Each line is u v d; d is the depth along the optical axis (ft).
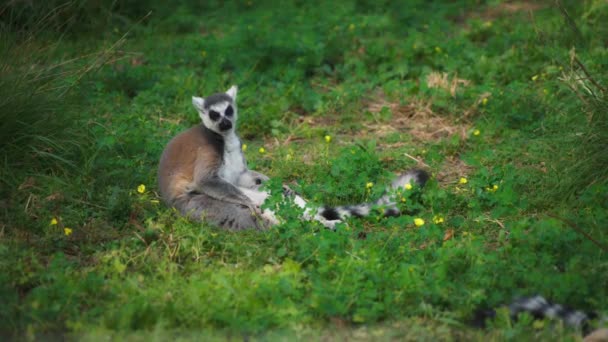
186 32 70.49
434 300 27.91
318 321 27.17
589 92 43.01
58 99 40.24
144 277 30.12
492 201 36.65
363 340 26.13
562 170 38.45
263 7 75.82
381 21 67.97
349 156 41.93
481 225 34.91
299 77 56.08
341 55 60.64
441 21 67.72
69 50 53.47
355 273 29.19
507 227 34.32
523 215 36.06
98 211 36.81
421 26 67.97
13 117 37.47
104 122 46.09
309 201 36.73
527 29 61.87
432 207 36.78
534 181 39.06
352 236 33.96
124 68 56.59
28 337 26.13
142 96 52.34
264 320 26.71
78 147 40.47
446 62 57.31
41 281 29.50
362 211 36.52
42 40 43.50
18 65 39.24
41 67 40.73
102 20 62.49
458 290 28.37
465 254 31.04
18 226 34.22
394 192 37.04
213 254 32.42
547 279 28.30
